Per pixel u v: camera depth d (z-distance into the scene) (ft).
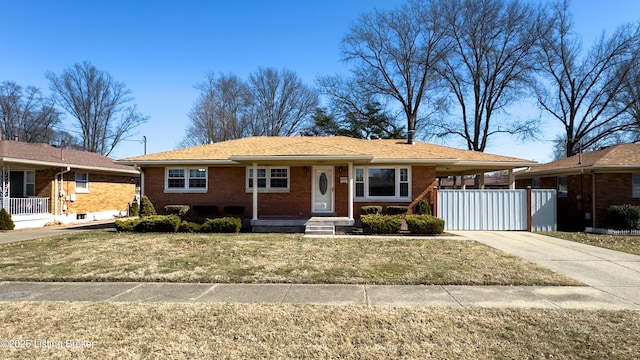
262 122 139.13
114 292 19.66
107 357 12.23
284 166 51.83
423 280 21.83
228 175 52.60
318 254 29.30
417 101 105.19
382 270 24.14
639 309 16.96
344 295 19.10
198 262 26.37
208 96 136.05
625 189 51.26
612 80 89.20
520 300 18.30
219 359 12.11
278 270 24.09
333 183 51.83
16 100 129.08
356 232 44.16
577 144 93.35
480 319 15.55
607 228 48.96
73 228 52.85
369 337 13.79
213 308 16.90
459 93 101.71
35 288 20.42
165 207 50.80
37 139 131.75
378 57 108.68
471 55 97.86
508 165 53.36
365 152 53.01
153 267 24.84
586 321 15.33
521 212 47.96
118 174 75.66
